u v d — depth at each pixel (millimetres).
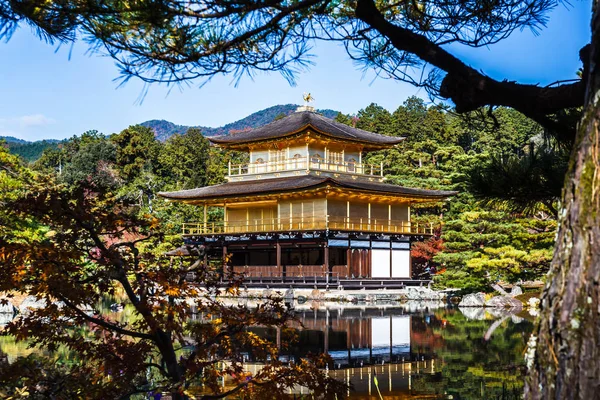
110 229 10688
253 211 68875
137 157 118750
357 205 64562
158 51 6770
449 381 17781
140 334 10617
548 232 46156
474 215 53156
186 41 6656
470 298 47562
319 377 10609
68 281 9844
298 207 63312
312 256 66250
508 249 46812
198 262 11375
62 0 6293
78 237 10836
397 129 114250
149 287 10680
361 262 62812
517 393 16047
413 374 18938
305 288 60281
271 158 69250
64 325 10516
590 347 3975
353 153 70750
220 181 110062
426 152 101438
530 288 54000
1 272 9500
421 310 44125
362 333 29531
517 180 9945
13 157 37562
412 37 7887
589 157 4270
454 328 31000
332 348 24531
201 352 10672
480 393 16203
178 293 10305
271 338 27328
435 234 74250
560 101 7469
